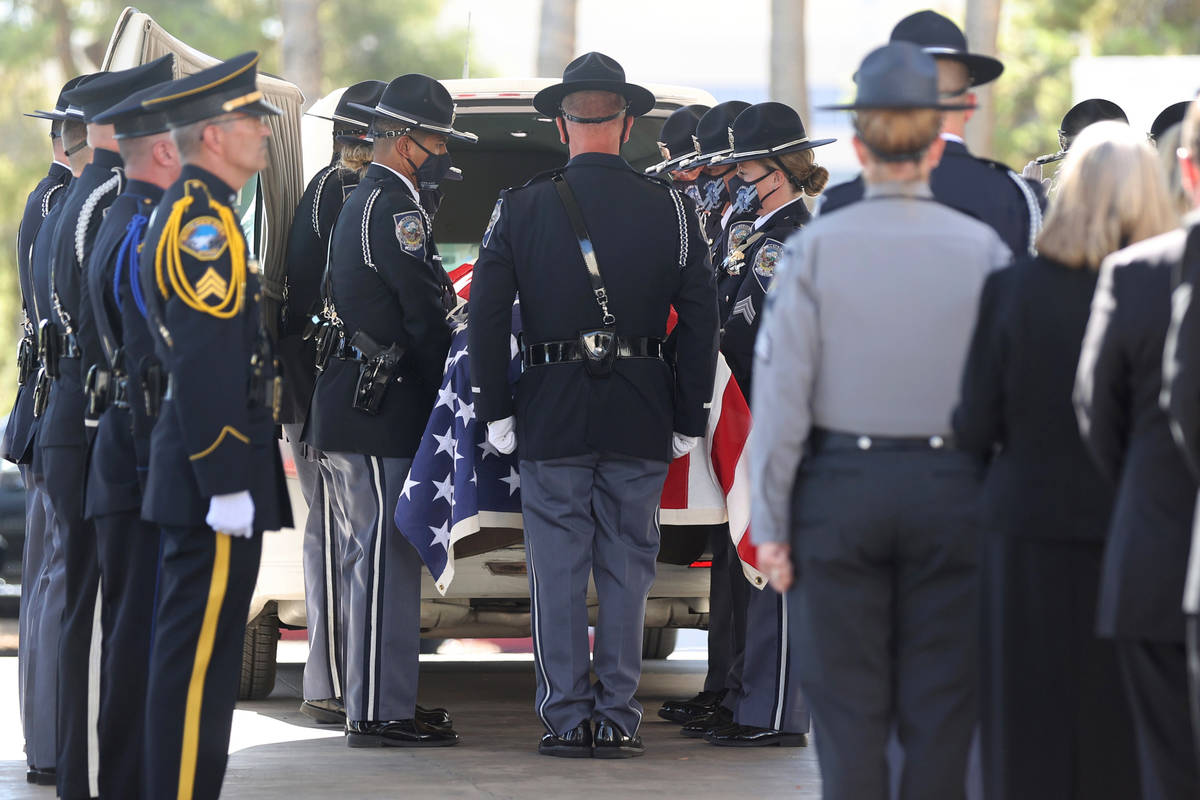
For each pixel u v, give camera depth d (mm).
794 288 12250
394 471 19609
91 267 15164
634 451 18500
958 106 12227
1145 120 37594
